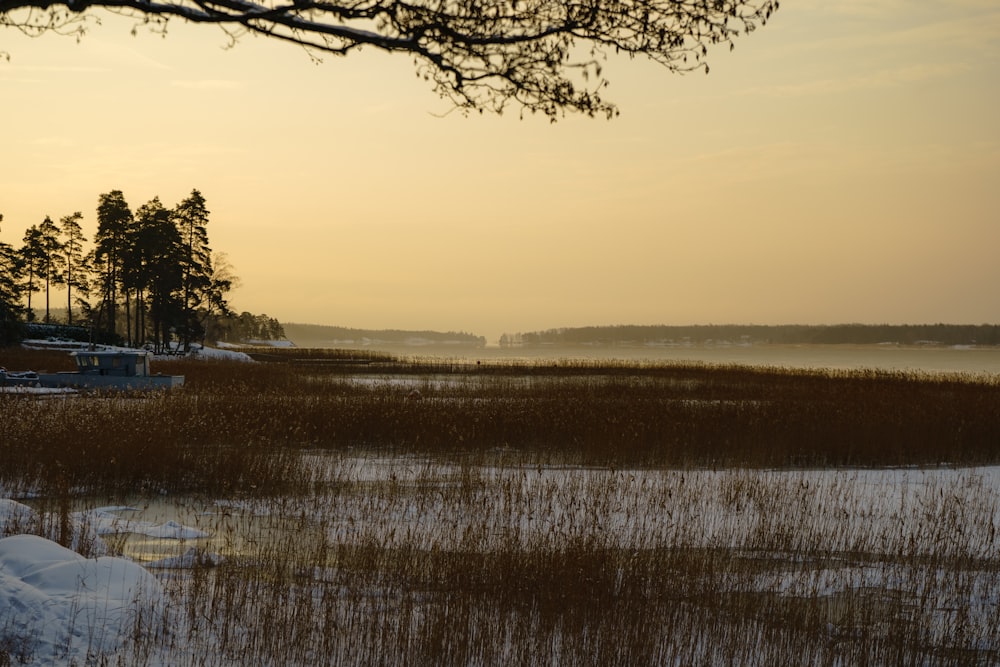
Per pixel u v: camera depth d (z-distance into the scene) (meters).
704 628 9.55
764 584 11.70
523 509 15.95
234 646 8.32
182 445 20.69
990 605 11.20
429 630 8.81
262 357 105.94
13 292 84.50
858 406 33.03
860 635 9.80
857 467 23.61
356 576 11.23
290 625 8.83
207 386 43.66
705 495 17.88
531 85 8.14
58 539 12.09
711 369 80.19
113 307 103.06
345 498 17.20
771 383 56.91
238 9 7.84
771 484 19.19
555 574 10.73
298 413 27.22
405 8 7.92
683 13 7.70
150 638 8.23
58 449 19.03
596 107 8.20
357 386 48.16
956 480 20.80
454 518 15.27
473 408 30.83
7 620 7.94
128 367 42.91
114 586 9.09
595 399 39.75
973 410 31.55
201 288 99.44
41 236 109.06
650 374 71.31
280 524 14.90
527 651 8.42
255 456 19.92
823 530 14.73
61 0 7.68
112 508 16.11
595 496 16.34
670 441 24.28
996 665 9.14
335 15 7.92
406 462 21.94
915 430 26.25
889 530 15.02
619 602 10.05
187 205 100.25
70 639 7.87
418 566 11.56
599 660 8.42
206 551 12.57
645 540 13.69
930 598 11.38
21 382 41.41
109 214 95.94
